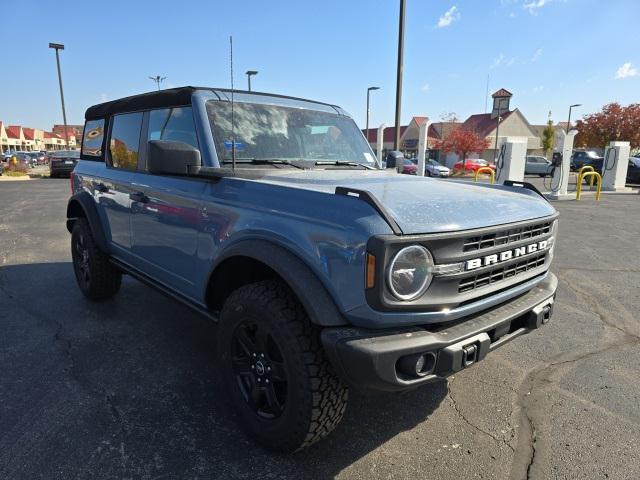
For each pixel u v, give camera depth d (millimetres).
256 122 3502
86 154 5102
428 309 2271
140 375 3480
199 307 3221
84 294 5090
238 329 2730
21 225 9977
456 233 2254
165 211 3410
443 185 3117
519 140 15430
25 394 3189
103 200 4434
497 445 2775
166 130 3582
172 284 3514
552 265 6980
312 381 2346
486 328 2434
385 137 58406
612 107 43188
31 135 100438
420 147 13219
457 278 2316
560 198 16438
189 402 3135
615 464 2617
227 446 2703
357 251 2146
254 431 2691
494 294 2623
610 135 42562
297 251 2379
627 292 5707
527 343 4223
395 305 2139
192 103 3314
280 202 2549
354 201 2266
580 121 46312
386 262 2088
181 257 3301
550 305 2947
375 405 3186
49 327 4344
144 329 4324
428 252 2205
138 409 3041
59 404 3074
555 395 3340
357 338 2154
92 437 2740
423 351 2184
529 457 2670
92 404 3084
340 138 4039
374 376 2104
